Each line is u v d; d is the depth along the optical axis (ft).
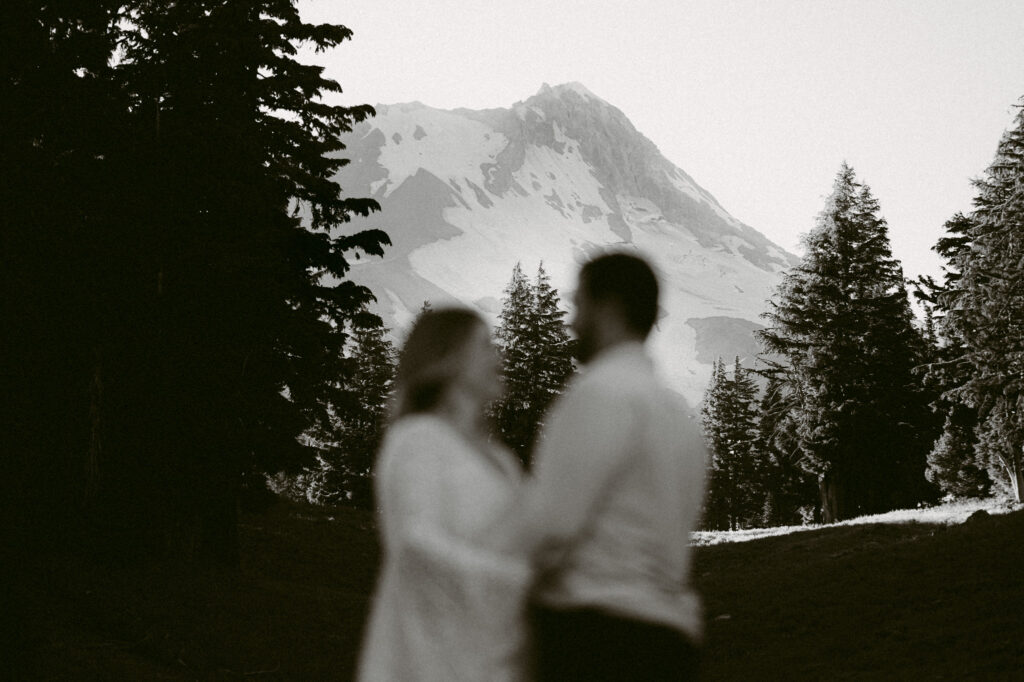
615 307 9.53
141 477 61.26
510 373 196.75
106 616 53.98
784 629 65.92
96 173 51.11
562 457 8.73
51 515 48.24
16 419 42.42
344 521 134.31
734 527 318.65
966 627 54.24
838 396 188.24
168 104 67.15
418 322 9.52
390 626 8.36
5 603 39.73
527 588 8.36
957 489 216.74
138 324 54.65
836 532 132.36
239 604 64.64
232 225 66.33
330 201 77.97
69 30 50.52
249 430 70.08
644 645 8.57
